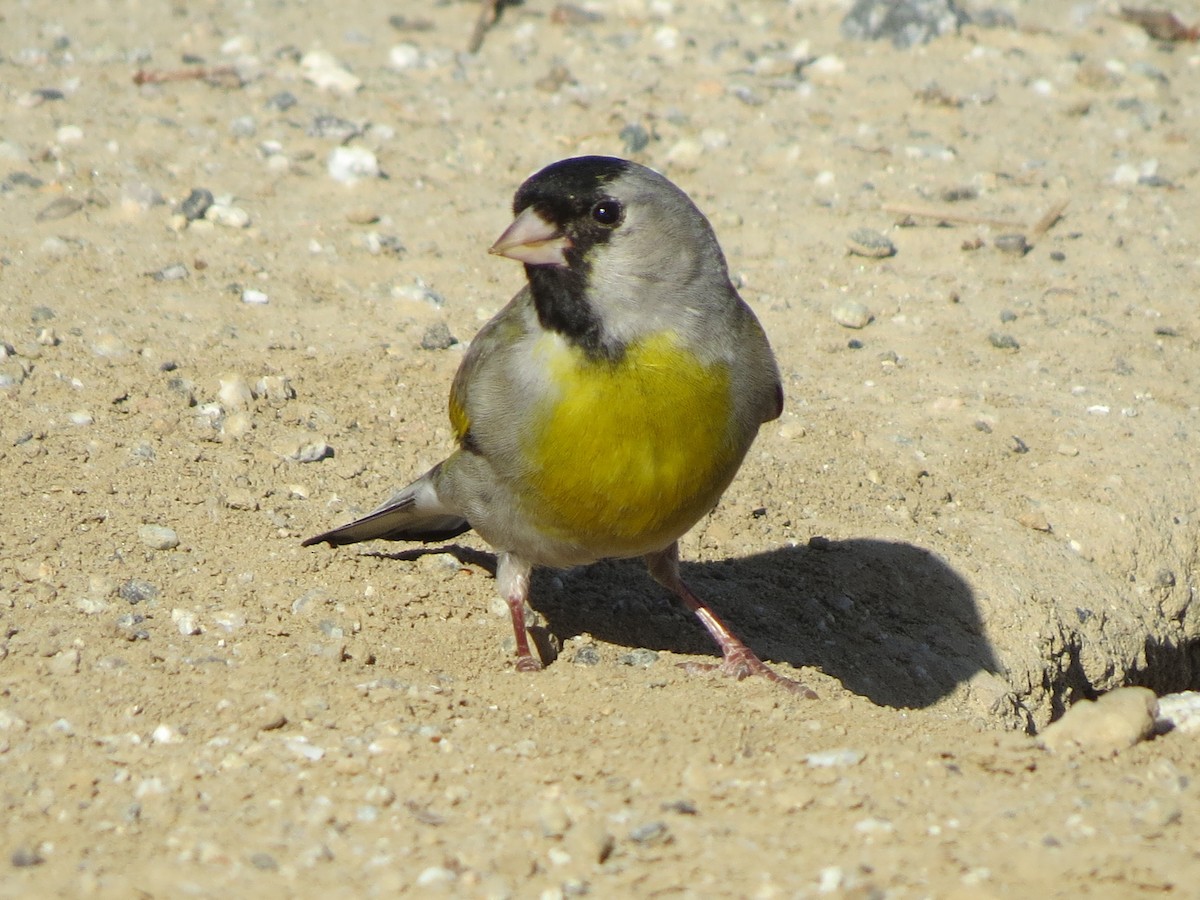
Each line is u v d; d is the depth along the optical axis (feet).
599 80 61.31
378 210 49.90
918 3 67.00
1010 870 21.94
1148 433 42.27
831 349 45.24
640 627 33.91
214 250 46.14
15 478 34.32
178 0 66.49
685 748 26.12
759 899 21.26
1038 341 46.34
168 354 40.24
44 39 60.59
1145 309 48.26
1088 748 26.40
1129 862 21.98
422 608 32.42
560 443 27.48
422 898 21.27
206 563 32.50
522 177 53.01
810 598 35.68
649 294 27.07
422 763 25.21
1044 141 58.75
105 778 24.39
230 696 27.25
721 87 61.00
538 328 27.86
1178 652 39.60
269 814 23.45
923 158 56.49
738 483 38.99
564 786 24.63
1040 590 37.19
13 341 39.47
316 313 43.70
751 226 51.55
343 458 37.40
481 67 61.77
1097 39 68.33
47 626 29.27
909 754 25.71
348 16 66.85
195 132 53.47
